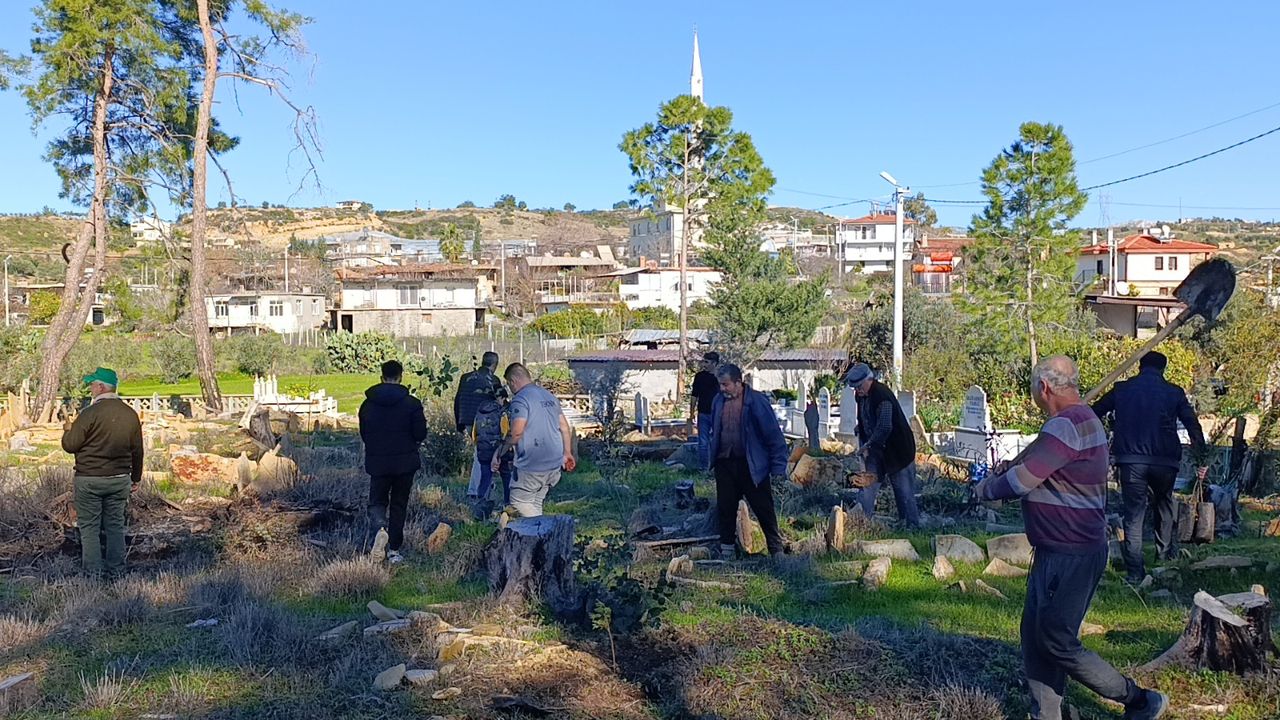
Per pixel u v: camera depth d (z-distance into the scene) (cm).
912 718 477
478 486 1120
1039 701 453
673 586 668
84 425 802
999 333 3356
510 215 19912
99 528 820
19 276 8662
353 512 1034
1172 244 6119
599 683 543
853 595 719
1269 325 1844
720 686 520
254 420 1722
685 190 3525
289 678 555
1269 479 1286
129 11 2378
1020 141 3459
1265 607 529
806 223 14950
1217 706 491
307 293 7931
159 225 2650
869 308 3919
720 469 878
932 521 1030
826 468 1243
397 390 893
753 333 3356
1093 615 657
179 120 2581
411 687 541
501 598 684
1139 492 750
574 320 6341
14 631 643
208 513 1009
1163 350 2286
